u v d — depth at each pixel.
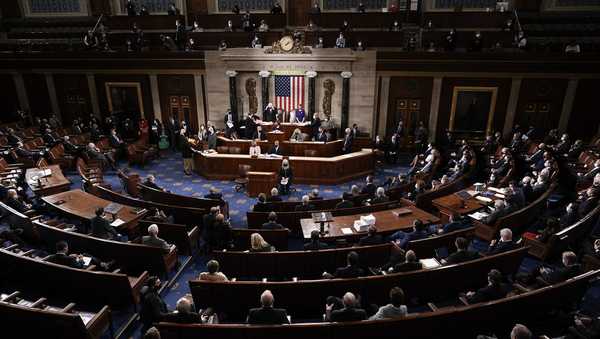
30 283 7.38
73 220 11.15
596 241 8.02
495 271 6.18
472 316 5.66
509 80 17.98
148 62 19.69
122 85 20.41
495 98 18.33
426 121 19.23
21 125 20.41
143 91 20.41
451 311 5.52
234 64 19.02
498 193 11.11
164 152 19.83
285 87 19.16
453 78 18.36
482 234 9.69
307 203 10.35
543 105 18.08
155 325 5.31
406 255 7.01
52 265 6.96
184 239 9.17
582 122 17.92
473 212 10.38
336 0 20.84
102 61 19.97
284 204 10.84
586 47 18.44
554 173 11.70
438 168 16.61
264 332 5.24
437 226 9.34
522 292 6.88
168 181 15.84
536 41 19.09
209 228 9.02
